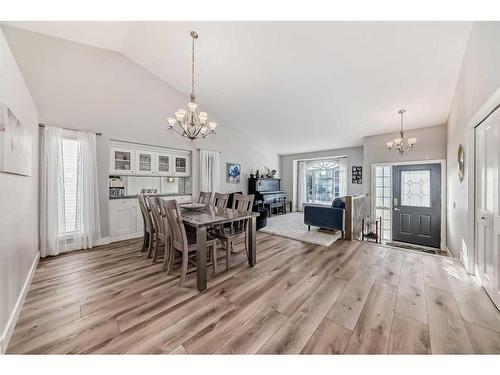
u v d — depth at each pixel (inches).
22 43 118.0
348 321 67.0
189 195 205.0
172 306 75.3
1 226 58.3
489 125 82.7
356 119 184.9
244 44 123.3
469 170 100.5
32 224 104.0
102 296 81.7
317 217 179.2
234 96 182.2
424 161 183.0
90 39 135.9
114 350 55.4
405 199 193.3
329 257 124.5
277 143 279.9
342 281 94.5
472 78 93.2
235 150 252.5
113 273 102.3
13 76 74.0
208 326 64.8
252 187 267.1
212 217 99.0
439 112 158.6
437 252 165.5
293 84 149.9
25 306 74.9
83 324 65.5
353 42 105.8
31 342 58.1
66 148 134.4
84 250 136.6
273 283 92.7
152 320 67.5
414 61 112.1
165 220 104.3
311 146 282.4
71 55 135.4
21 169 77.6
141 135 170.4
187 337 60.1
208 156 219.8
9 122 62.9
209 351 55.2
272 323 66.2
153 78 175.0
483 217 87.5
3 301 57.7
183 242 90.7
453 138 140.6
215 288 88.3
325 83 142.5
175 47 136.6
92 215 142.6
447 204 168.2
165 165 189.3
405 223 193.3
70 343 57.7
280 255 127.9
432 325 64.9
